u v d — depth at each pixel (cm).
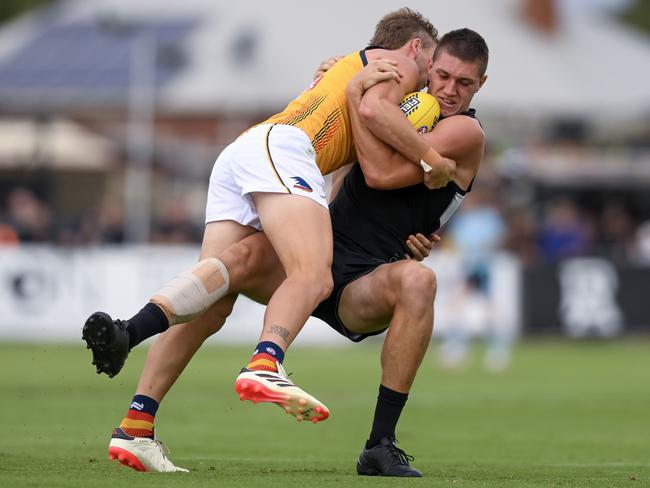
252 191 1931
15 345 6650
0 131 9594
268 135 1969
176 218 8031
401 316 1927
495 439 2980
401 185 2017
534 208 9012
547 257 7694
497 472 2119
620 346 6906
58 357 5956
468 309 5966
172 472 1923
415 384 4841
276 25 8669
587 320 7019
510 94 8456
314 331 7231
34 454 2362
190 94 8562
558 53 8738
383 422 1952
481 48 2066
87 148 9575
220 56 8662
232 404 3891
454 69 2048
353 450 2658
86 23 9281
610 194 9350
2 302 6881
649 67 8856
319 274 1884
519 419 3525
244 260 1956
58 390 4316
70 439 2784
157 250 6838
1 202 9625
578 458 2505
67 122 9569
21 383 4597
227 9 8925
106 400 3959
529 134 9338
